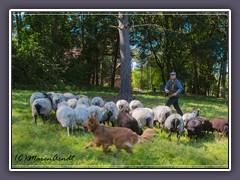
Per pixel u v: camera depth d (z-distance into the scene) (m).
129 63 19.12
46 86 23.89
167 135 10.49
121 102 12.66
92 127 8.30
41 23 28.36
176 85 12.67
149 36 30.73
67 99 13.66
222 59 29.19
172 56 32.75
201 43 29.20
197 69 34.78
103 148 8.23
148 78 49.50
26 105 13.98
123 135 8.02
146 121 10.20
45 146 8.62
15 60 23.36
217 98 27.75
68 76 27.77
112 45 33.00
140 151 8.52
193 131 10.05
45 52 26.28
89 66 31.47
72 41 31.34
